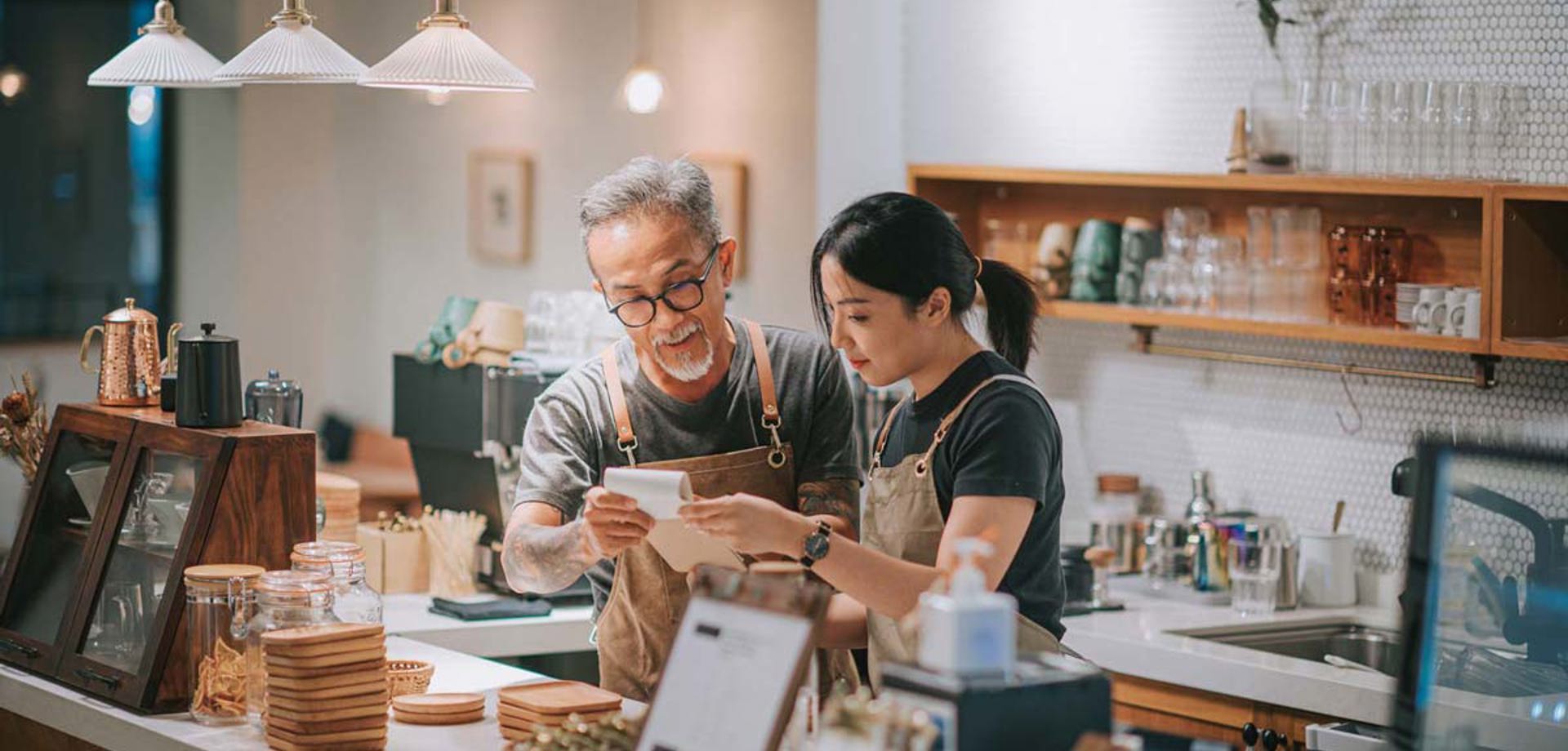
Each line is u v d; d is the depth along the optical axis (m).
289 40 3.54
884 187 5.98
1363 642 4.49
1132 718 4.32
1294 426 4.83
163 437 3.33
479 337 4.76
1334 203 4.66
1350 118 4.42
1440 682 2.18
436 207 9.25
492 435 4.71
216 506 3.18
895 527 2.93
